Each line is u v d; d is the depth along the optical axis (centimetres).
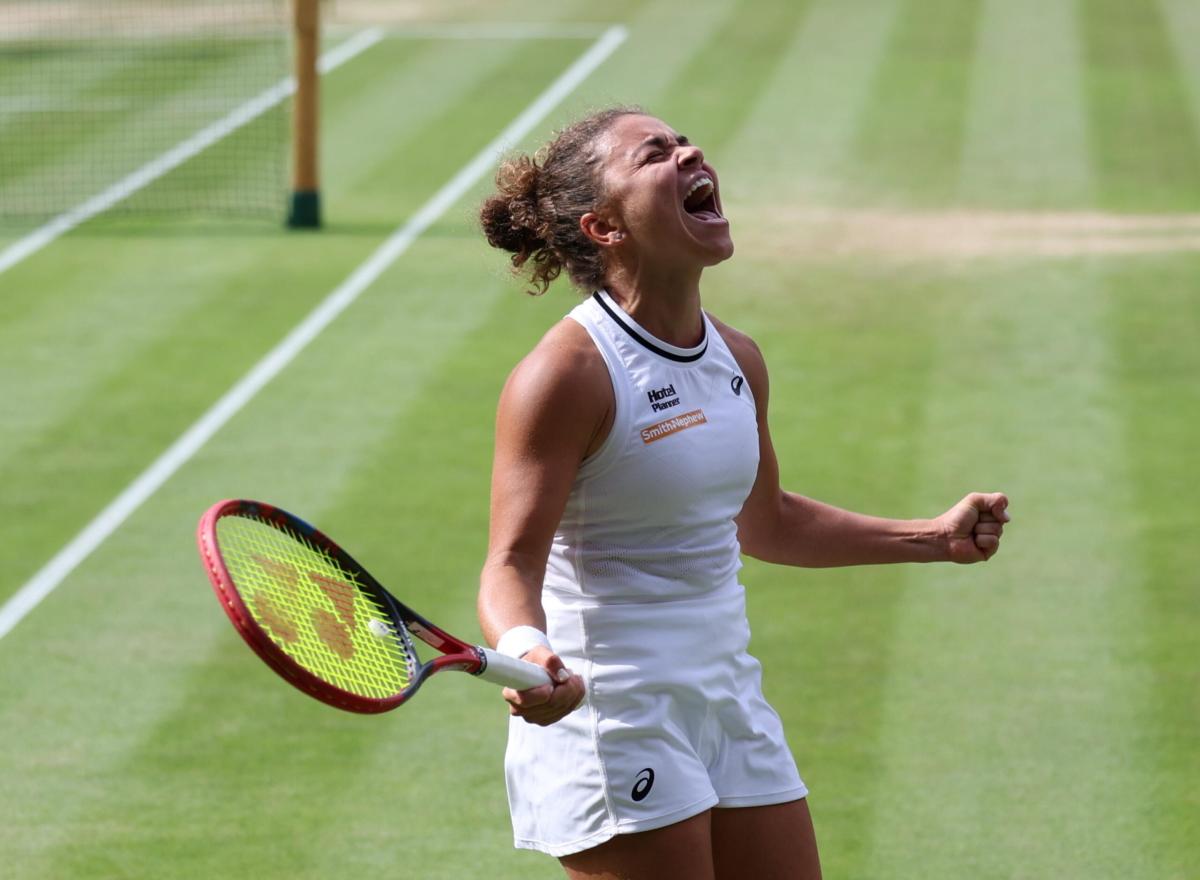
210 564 1041
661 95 6644
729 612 1278
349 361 3906
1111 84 6662
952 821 1986
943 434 3397
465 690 2388
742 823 1286
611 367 1202
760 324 4153
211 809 2048
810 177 5559
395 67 7306
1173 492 3064
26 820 2020
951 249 4753
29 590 2723
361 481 3203
